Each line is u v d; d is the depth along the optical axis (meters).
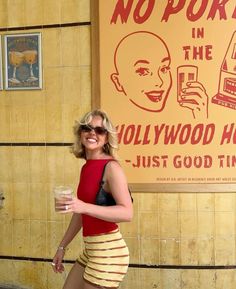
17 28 3.97
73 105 3.89
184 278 3.71
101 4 3.77
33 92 3.98
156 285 3.76
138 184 3.76
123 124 3.78
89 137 2.34
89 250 2.30
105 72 3.79
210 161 3.68
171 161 3.72
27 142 4.00
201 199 3.69
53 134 3.94
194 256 3.70
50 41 3.91
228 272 3.67
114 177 2.24
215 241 3.68
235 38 3.63
